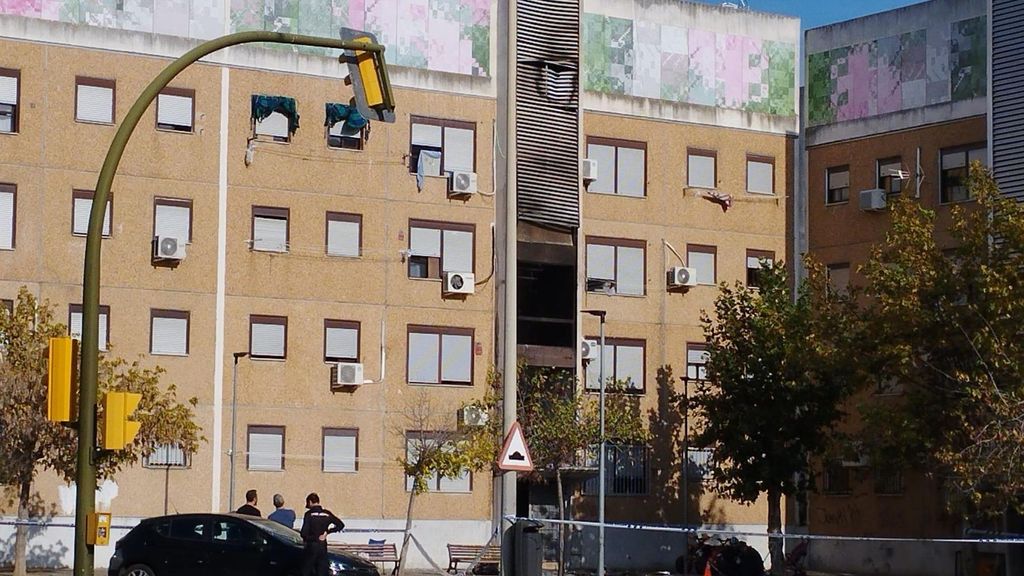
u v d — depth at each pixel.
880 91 52.50
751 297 47.34
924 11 51.44
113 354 43.81
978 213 36.38
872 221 52.19
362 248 47.12
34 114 43.66
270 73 46.38
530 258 49.44
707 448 51.81
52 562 42.25
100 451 17.84
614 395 49.31
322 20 47.25
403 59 48.28
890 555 50.22
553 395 46.22
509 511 21.84
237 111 45.94
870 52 52.84
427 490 43.94
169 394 40.00
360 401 46.59
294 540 28.50
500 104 48.69
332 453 46.12
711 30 53.62
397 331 47.31
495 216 49.00
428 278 47.91
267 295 45.84
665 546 51.00
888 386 38.91
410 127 48.12
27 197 43.38
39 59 43.84
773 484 45.09
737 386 45.53
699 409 51.69
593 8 51.78
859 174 52.75
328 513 27.88
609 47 51.94
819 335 38.97
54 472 42.53
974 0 50.22
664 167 52.34
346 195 47.06
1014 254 35.91
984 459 33.09
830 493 52.56
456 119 48.78
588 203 51.00
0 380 36.56
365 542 45.97
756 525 52.53
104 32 44.53
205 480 44.44
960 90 50.31
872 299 51.69
